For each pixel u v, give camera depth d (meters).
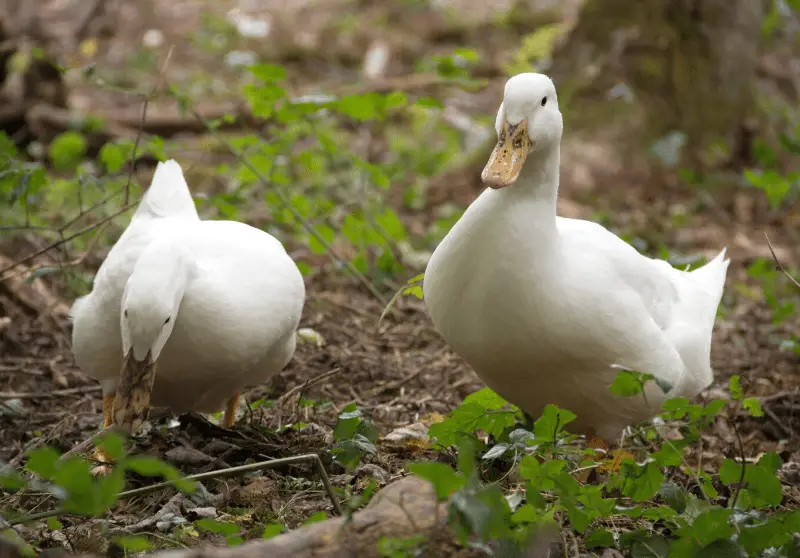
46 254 12.88
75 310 8.56
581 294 7.47
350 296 13.15
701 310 8.66
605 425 8.15
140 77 22.02
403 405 10.16
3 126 17.08
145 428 9.12
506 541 5.95
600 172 17.55
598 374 7.73
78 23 24.81
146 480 7.89
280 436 8.84
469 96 21.91
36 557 5.85
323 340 11.71
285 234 14.38
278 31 25.75
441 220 15.36
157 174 9.20
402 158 18.22
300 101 11.55
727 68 19.08
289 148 14.02
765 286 13.01
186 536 6.95
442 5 27.66
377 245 13.52
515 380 7.90
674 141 17.44
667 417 7.66
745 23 19.16
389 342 11.82
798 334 12.59
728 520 6.50
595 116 18.25
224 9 27.22
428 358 11.45
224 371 8.33
